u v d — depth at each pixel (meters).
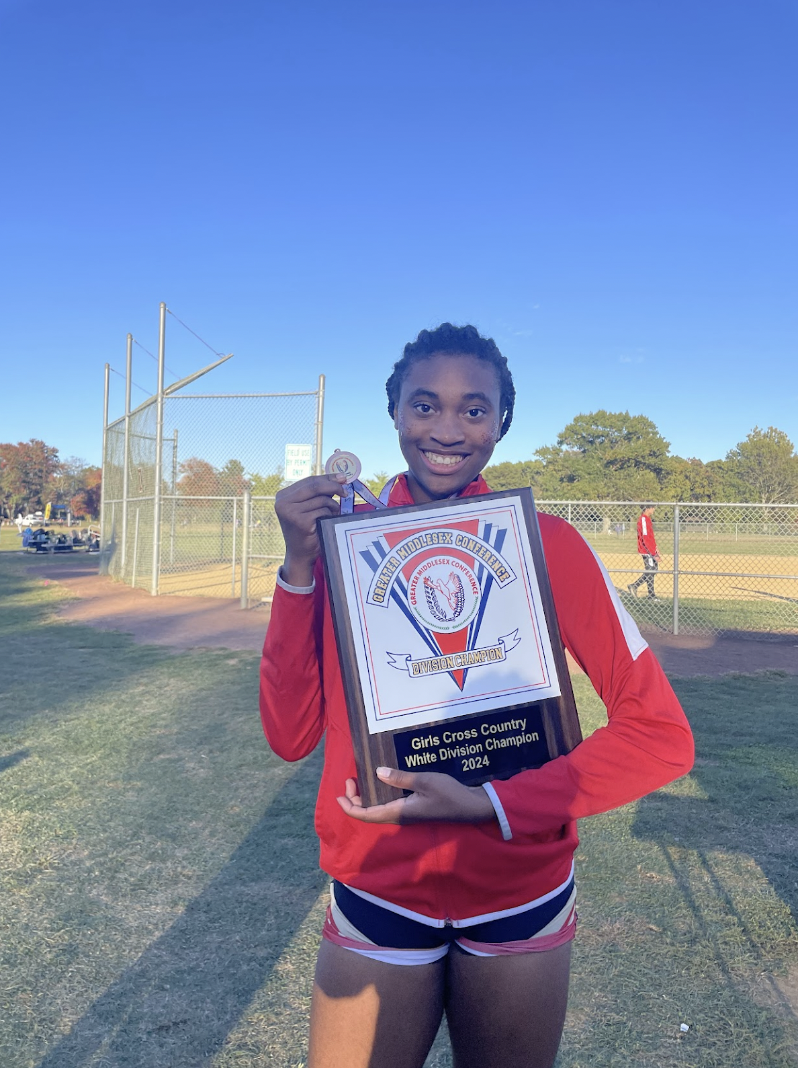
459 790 1.08
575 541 1.21
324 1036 1.24
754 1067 2.15
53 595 13.96
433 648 1.14
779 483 59.34
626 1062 2.17
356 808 1.11
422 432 1.29
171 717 5.71
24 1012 2.37
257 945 2.73
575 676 7.21
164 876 3.23
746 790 4.21
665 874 3.25
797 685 6.91
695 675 7.34
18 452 83.62
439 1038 2.31
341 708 1.24
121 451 16.66
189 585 14.97
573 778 1.09
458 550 1.16
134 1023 2.32
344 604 1.14
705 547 22.34
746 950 2.71
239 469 13.84
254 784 4.32
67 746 5.00
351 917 1.23
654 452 57.72
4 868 3.30
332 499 1.22
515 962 1.20
